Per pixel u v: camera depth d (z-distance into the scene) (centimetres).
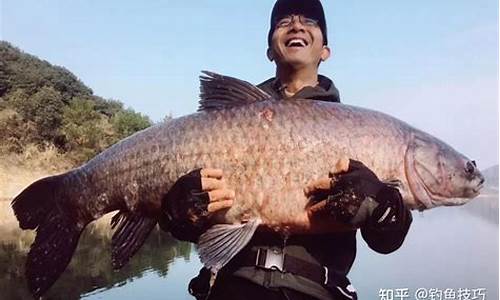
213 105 115
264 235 107
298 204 106
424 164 113
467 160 118
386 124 113
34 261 123
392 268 350
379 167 110
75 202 124
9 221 815
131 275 450
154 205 116
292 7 120
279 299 102
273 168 107
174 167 113
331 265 107
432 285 299
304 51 119
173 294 377
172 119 119
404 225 106
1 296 377
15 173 1241
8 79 1839
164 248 618
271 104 112
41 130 1462
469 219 557
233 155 109
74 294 378
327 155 108
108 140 1491
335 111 112
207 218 104
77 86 1964
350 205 96
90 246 564
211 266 100
